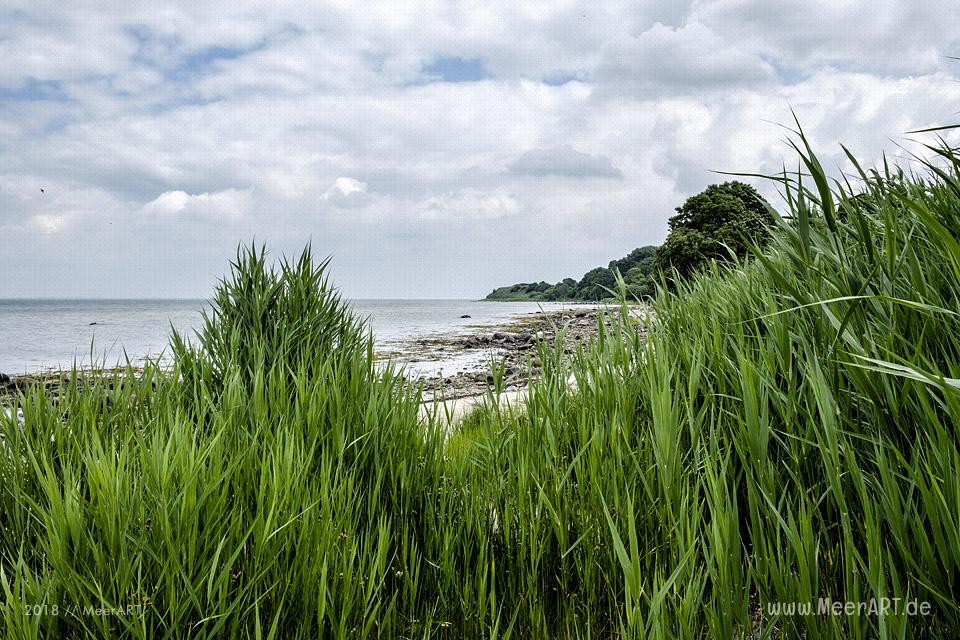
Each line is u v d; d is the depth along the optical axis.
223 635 1.54
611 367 2.52
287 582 1.64
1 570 1.38
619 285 2.82
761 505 1.80
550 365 2.73
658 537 1.87
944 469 1.30
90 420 2.45
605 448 2.20
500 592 2.11
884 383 1.60
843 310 1.83
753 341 2.37
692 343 2.57
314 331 3.71
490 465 2.62
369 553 1.90
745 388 1.77
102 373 2.98
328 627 1.72
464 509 2.33
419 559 2.03
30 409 2.45
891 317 1.75
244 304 3.70
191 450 1.86
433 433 2.74
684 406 2.16
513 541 2.22
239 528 1.70
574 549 2.07
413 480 2.40
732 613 1.45
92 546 1.51
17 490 1.93
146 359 3.09
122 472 1.69
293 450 2.10
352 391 2.68
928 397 1.54
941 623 1.37
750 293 2.61
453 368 15.75
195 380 2.92
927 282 1.90
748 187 33.03
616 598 1.79
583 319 27.52
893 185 2.26
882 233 2.14
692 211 34.41
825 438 1.75
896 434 1.66
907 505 1.40
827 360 1.82
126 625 1.40
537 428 2.46
